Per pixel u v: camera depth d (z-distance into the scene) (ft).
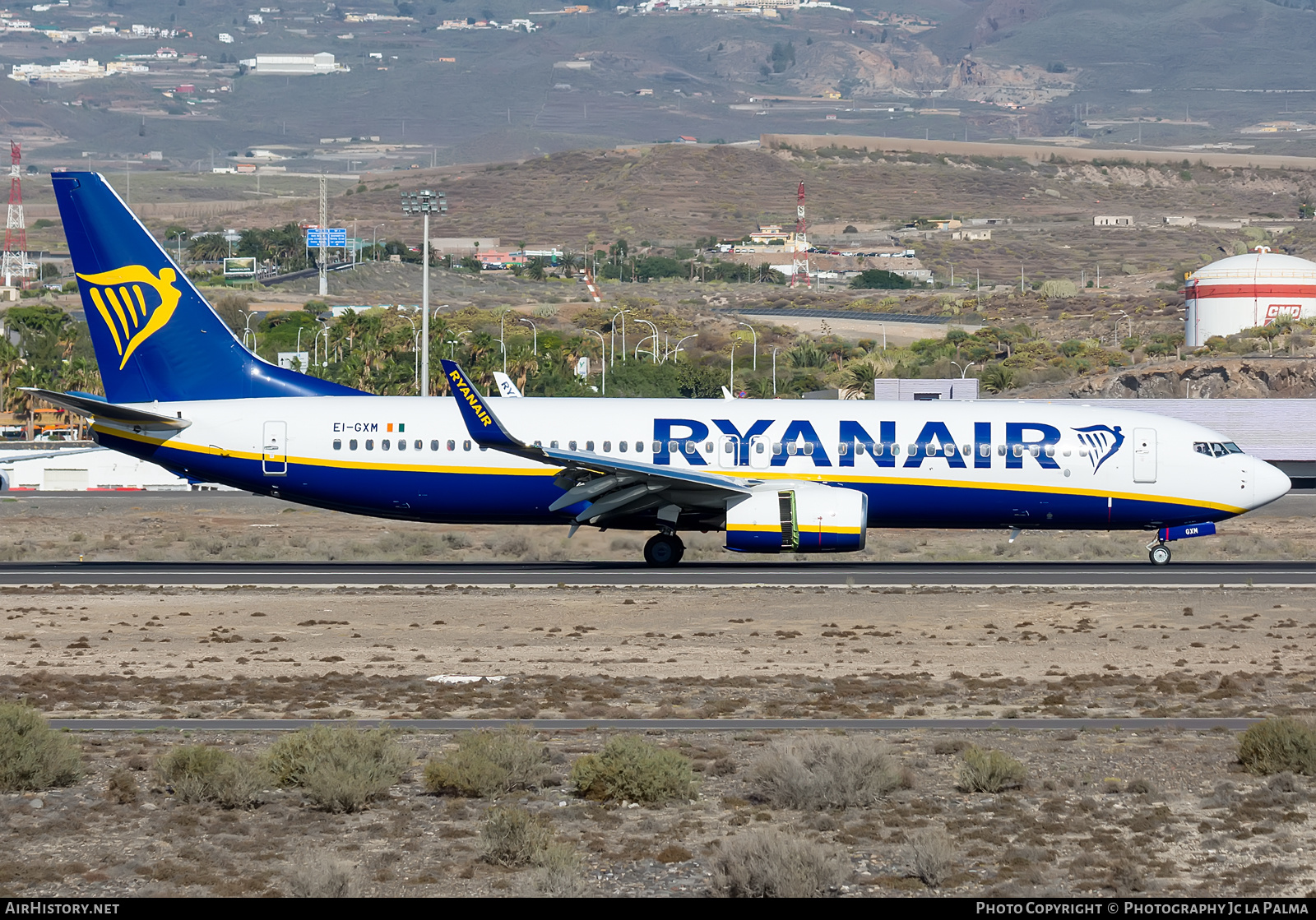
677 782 272.31
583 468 623.36
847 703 363.97
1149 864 234.58
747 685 386.93
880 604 536.01
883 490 643.45
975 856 239.71
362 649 443.73
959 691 380.58
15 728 288.10
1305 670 406.82
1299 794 273.33
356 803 264.93
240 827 253.24
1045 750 311.47
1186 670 408.87
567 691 380.99
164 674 402.93
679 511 641.40
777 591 571.69
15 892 221.05
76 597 560.61
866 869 232.32
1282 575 628.69
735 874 220.64
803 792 267.80
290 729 330.95
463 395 603.67
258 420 654.94
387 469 650.84
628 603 540.52
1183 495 648.38
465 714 350.43
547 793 278.26
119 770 294.05
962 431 647.15
